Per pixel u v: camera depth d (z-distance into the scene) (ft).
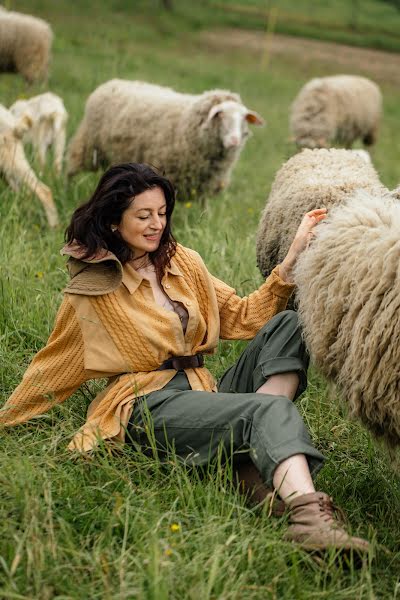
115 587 7.14
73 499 8.34
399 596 7.74
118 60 52.47
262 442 8.18
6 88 39.75
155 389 9.14
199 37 84.89
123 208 9.01
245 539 7.66
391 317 7.99
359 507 9.09
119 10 86.33
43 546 7.41
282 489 7.99
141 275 9.36
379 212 8.84
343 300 8.50
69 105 33.24
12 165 19.45
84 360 9.19
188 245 17.15
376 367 8.18
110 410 9.09
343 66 80.79
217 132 20.86
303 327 9.07
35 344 12.50
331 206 11.39
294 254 9.75
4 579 7.04
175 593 6.96
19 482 8.29
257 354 9.47
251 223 20.79
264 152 38.09
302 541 7.73
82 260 9.20
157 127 21.61
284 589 7.37
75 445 9.09
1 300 13.35
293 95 60.90
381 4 128.67
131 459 9.07
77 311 9.12
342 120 41.19
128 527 7.97
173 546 7.49
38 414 9.48
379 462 10.32
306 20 108.06
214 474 8.82
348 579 7.72
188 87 51.42
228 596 6.93
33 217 19.06
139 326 9.06
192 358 9.48
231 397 8.69
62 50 56.03
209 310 9.77
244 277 15.42
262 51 82.48
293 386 9.21
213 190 22.12
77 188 21.63
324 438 11.12
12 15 40.86
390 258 8.07
